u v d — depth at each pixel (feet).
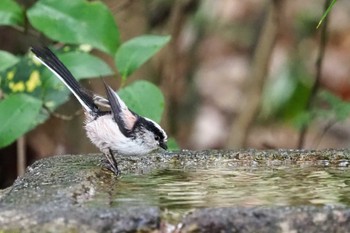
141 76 46.93
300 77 53.21
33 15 30.68
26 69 32.91
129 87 29.48
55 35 30.60
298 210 18.61
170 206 20.71
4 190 24.09
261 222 18.42
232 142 44.70
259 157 29.27
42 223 18.45
